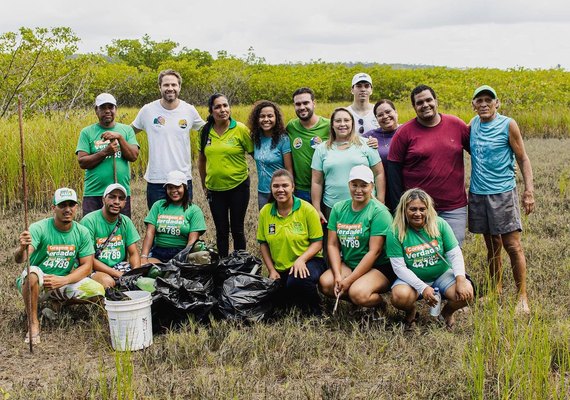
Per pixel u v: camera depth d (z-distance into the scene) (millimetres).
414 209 5438
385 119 6629
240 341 5129
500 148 5852
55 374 4672
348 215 5883
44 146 11562
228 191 7113
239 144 7008
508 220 5871
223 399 4152
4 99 17578
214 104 6840
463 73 48250
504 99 28219
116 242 6367
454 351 4797
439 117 6027
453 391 4207
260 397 4258
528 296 6117
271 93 48125
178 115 7328
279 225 6094
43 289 5777
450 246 5555
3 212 10602
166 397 4188
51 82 18766
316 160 6434
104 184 7059
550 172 13711
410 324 5676
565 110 26078
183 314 5570
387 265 5953
